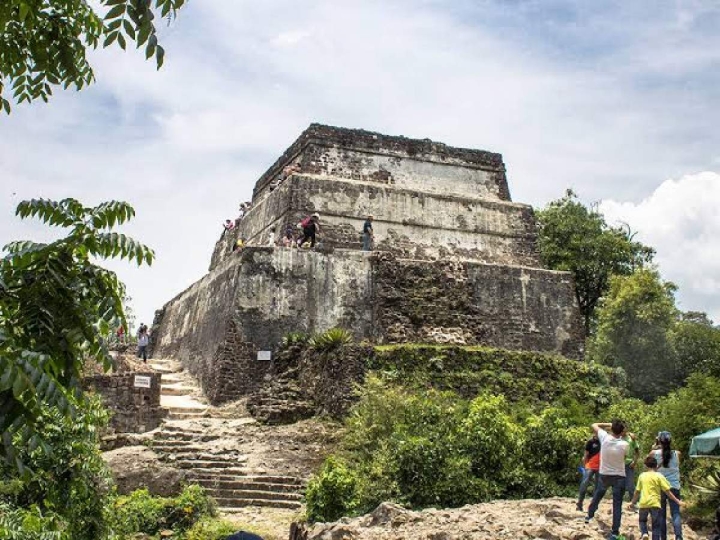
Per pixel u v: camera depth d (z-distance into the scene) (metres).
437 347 21.83
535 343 26.67
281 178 30.62
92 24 6.57
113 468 14.82
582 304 38.91
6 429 4.55
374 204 28.91
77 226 5.77
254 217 31.31
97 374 20.30
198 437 17.91
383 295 24.92
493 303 26.56
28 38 6.36
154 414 18.83
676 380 30.42
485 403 15.64
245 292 23.58
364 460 15.07
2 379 4.29
